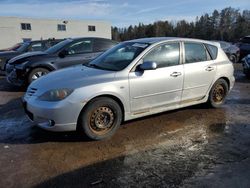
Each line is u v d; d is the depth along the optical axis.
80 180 3.23
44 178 3.27
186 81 5.25
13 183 3.17
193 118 5.41
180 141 4.34
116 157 3.79
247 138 4.46
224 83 6.03
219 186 3.11
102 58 5.27
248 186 3.11
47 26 48.44
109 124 4.41
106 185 3.14
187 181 3.21
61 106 3.98
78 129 4.25
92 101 4.20
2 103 6.69
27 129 4.83
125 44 5.38
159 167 3.53
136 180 3.23
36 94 4.24
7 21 44.34
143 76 4.65
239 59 17.58
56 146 4.13
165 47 5.05
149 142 4.29
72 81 4.22
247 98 7.20
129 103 4.57
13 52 11.38
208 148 4.09
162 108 5.04
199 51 5.59
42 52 8.46
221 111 5.91
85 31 52.56
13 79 8.16
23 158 3.76
